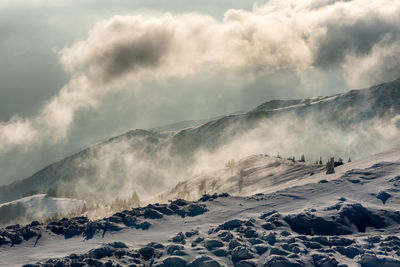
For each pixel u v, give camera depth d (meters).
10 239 60.59
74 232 63.59
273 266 44.84
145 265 49.25
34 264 48.62
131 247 54.06
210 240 51.75
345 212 58.22
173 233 59.69
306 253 47.44
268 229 56.06
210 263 46.31
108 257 50.97
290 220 57.91
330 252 47.38
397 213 57.47
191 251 50.03
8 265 51.22
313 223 56.53
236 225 57.62
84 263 48.38
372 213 58.47
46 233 63.44
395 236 50.50
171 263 47.66
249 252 48.28
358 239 51.25
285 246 49.50
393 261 43.62
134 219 65.88
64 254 53.94
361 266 44.03
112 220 66.50
